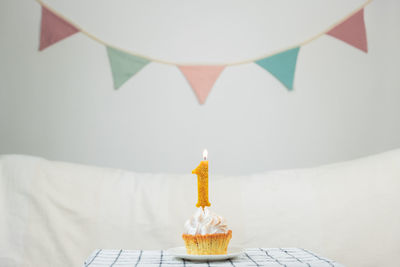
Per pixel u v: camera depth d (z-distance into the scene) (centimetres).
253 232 128
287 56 180
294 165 177
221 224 90
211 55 181
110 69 177
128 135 176
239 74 180
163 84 179
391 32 181
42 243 122
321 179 134
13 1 175
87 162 173
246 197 133
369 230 121
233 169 177
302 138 178
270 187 135
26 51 174
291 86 179
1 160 131
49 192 127
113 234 127
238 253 84
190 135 178
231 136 178
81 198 130
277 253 93
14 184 126
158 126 177
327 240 123
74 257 123
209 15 183
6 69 173
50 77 174
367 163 133
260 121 179
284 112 179
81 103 175
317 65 181
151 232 128
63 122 174
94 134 175
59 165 135
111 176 138
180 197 133
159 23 181
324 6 182
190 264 78
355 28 179
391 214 122
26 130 172
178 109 178
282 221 128
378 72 180
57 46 176
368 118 179
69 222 126
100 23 179
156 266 76
